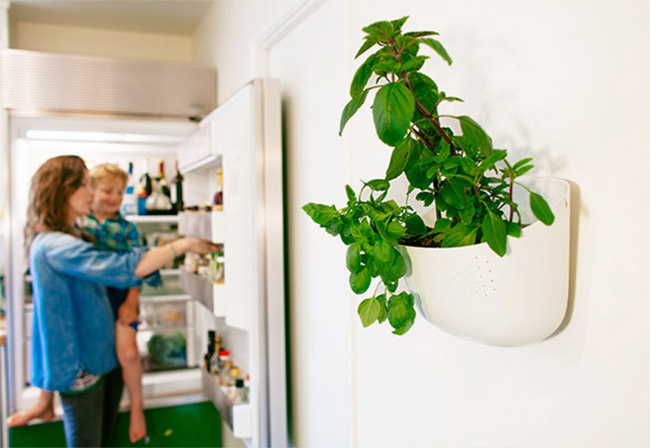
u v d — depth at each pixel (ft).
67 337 6.84
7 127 6.80
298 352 5.06
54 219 6.97
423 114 2.07
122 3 7.56
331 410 4.35
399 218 2.23
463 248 1.87
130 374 7.39
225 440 7.91
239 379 5.74
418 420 3.05
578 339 1.97
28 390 7.09
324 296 4.42
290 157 5.11
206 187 7.89
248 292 5.05
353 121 3.70
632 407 1.76
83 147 7.51
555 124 2.04
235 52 6.59
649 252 1.69
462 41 2.56
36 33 8.37
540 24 2.09
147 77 7.44
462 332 2.02
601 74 1.84
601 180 1.85
